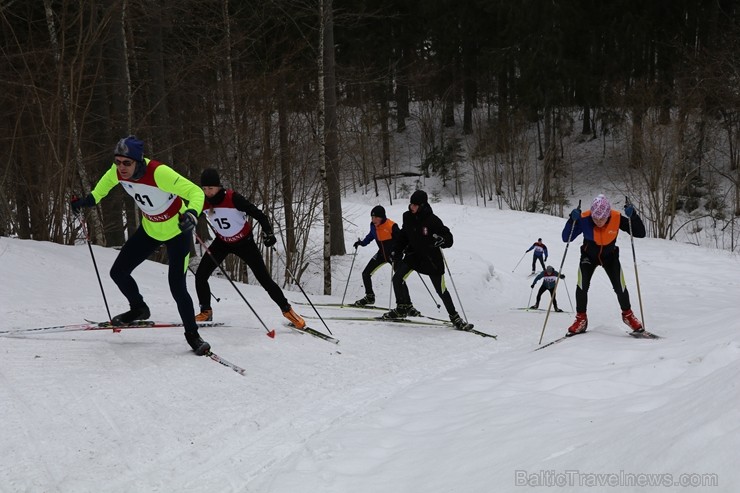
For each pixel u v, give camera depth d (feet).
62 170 31.24
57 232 32.78
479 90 123.03
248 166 43.29
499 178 116.16
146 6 37.70
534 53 95.40
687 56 87.71
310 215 49.42
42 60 31.73
